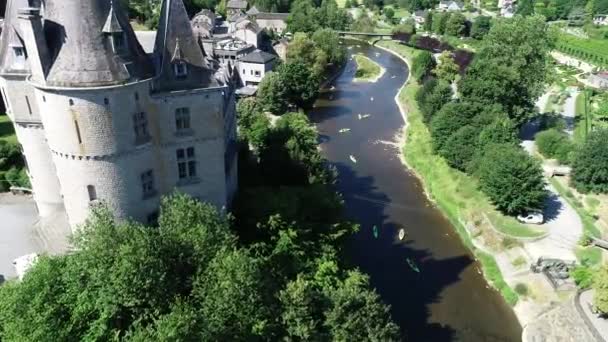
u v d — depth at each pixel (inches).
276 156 2485.2
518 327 2094.0
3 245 1989.4
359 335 1501.0
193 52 1673.2
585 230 2588.6
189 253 1379.2
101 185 1601.9
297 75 4584.2
